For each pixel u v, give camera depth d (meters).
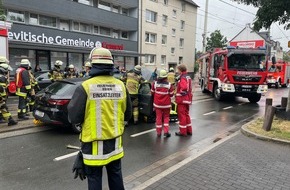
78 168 3.13
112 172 3.32
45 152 6.00
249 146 6.30
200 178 4.50
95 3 29.72
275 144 6.51
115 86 3.18
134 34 34.19
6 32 11.79
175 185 4.23
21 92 8.66
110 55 3.13
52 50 23.31
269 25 9.42
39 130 7.83
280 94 21.91
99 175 3.15
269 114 7.39
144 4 34.66
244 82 14.69
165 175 4.60
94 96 3.00
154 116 9.29
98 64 3.08
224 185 4.27
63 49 23.78
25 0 21.53
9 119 7.94
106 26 30.88
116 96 3.17
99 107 3.03
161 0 37.53
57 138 7.09
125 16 31.80
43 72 16.39
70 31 25.06
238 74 14.64
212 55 17.02
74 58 26.12
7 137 7.07
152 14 36.59
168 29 39.56
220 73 15.40
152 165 5.33
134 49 33.41
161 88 7.44
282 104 9.77
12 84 15.12
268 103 9.34
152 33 36.78
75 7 25.77
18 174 4.80
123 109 3.32
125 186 4.32
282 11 8.73
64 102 7.36
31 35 21.73
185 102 7.59
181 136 7.66
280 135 6.94
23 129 7.88
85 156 3.06
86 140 3.03
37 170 5.00
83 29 28.61
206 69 18.62
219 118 10.52
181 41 43.41
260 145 6.41
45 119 7.57
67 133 7.58
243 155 5.66
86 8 26.88
